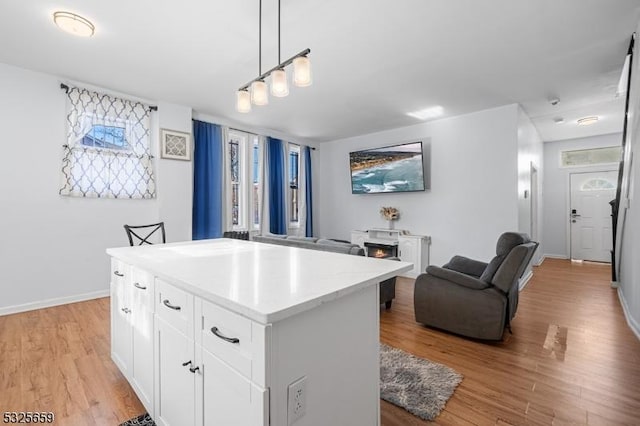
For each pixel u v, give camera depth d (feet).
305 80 6.04
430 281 9.21
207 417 3.63
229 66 10.25
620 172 12.39
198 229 15.05
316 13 7.41
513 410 5.49
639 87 7.87
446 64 10.07
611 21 7.73
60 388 6.06
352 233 19.25
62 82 11.10
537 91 12.30
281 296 3.20
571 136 20.17
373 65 10.12
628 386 6.21
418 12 7.39
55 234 11.04
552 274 16.44
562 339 8.47
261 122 16.93
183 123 14.16
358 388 4.04
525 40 8.64
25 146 10.43
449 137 15.78
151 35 8.40
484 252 14.55
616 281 13.92
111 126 12.25
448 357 7.47
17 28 8.08
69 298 11.30
